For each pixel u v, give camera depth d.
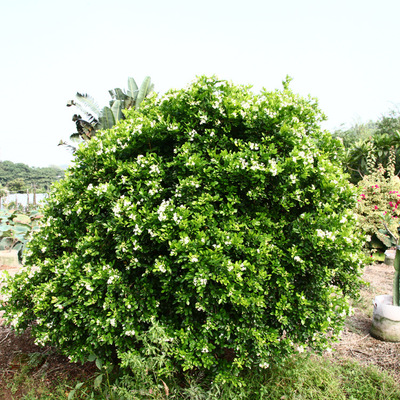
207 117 2.49
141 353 2.30
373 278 5.49
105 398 2.23
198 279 1.97
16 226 7.23
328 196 2.57
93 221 2.69
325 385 2.40
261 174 2.21
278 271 2.25
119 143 2.58
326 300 2.43
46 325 2.49
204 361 2.12
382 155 14.12
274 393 2.29
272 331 2.25
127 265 2.40
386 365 2.80
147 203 2.31
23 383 2.60
